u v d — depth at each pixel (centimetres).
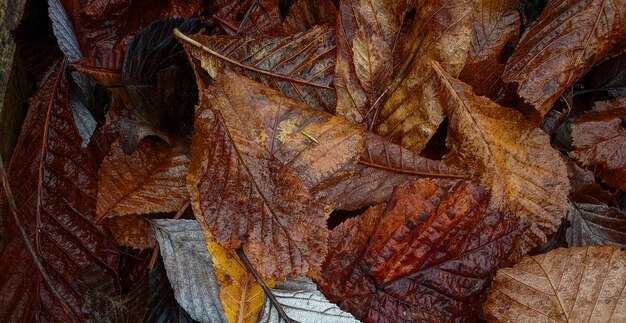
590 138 31
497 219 29
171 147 31
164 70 31
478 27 31
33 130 31
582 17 31
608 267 28
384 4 30
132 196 30
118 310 29
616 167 31
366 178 29
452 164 29
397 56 31
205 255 29
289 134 28
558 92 30
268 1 33
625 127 32
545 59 31
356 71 30
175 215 30
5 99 33
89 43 33
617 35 31
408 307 29
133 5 33
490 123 29
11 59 34
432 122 29
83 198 31
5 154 33
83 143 31
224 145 27
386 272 28
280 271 27
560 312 28
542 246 31
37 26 33
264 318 28
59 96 32
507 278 28
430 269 29
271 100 28
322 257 27
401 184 29
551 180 29
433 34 30
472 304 29
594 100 34
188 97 31
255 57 30
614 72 33
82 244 30
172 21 30
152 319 29
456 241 29
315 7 32
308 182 28
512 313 28
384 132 30
